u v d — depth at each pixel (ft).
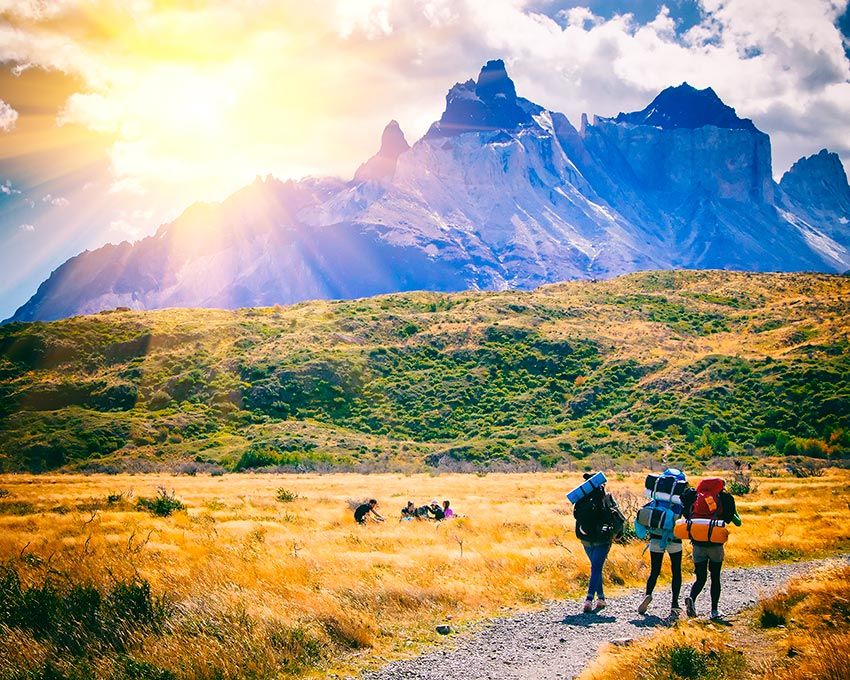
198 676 29.07
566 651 31.96
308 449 340.39
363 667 30.71
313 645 32.48
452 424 380.58
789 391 318.86
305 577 43.45
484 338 467.52
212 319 524.93
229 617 34.09
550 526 73.46
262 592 38.42
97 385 421.59
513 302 535.60
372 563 49.78
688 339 447.01
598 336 456.86
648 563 53.16
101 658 30.12
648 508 39.11
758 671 26.71
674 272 622.13
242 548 54.34
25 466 333.21
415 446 350.84
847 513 82.64
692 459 286.66
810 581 38.96
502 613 40.27
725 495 37.76
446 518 86.53
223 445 356.79
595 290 581.12
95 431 362.12
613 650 30.35
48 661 29.14
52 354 453.99
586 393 383.24
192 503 109.40
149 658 30.01
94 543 58.44
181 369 437.99
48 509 98.43
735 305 511.81
